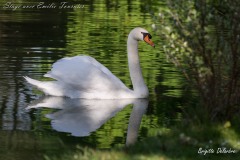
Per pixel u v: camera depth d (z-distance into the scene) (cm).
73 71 1741
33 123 1463
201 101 1424
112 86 1728
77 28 2677
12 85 1791
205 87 1362
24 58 2077
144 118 1517
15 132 1381
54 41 2375
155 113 1567
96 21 2856
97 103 1678
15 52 2164
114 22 2830
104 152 1184
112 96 1722
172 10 1348
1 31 2575
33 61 2039
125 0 3578
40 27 2684
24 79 1844
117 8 3262
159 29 1361
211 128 1314
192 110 1432
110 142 1309
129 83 1838
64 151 1233
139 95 1728
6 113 1542
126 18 2936
